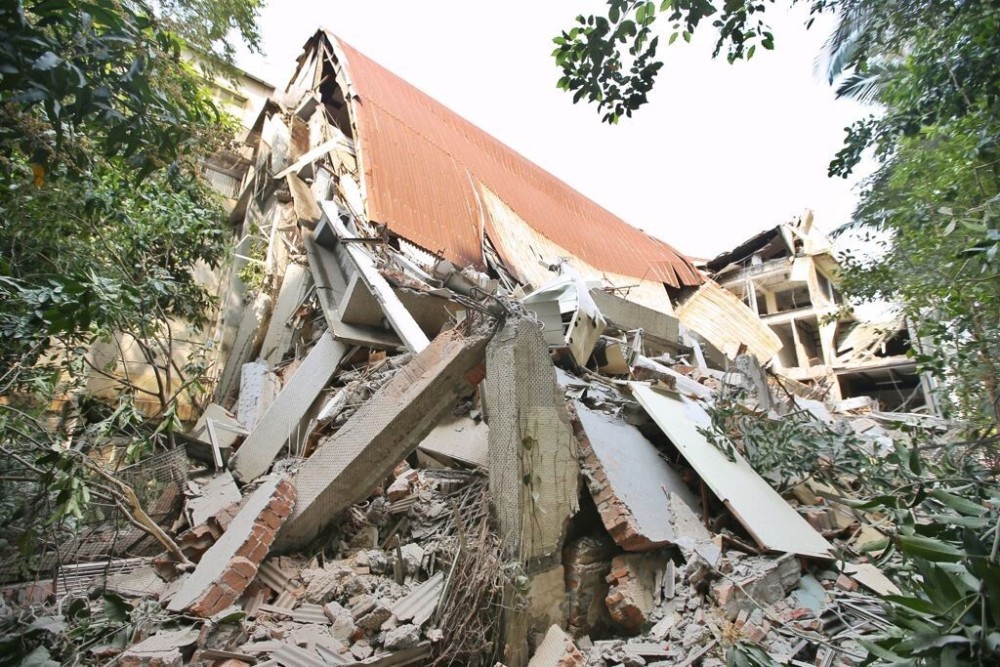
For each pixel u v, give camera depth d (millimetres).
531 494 4113
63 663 3184
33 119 3146
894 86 5211
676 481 5496
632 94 3023
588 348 7656
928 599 2344
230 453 6766
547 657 3662
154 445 5879
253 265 12000
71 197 4711
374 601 3766
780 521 4957
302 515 4414
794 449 5812
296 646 3400
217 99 14469
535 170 19688
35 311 3604
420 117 15695
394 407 4523
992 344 5789
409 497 5090
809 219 18844
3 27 2166
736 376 7762
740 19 2705
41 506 3957
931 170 5863
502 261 13008
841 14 4840
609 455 4902
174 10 5707
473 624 3715
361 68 15258
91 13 2488
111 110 2697
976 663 2031
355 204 11539
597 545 4504
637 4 2766
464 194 13922
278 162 13336
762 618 3934
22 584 4117
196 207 7441
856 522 5566
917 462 3420
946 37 4348
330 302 8750
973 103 4516
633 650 3723
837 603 4145
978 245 3662
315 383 7262
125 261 6211
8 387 4086
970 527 2416
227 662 3199
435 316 8273
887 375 17172
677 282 18969
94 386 9602
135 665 3076
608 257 17453
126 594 4055
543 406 4395
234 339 12008
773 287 19938
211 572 3938
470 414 5930
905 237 6594
